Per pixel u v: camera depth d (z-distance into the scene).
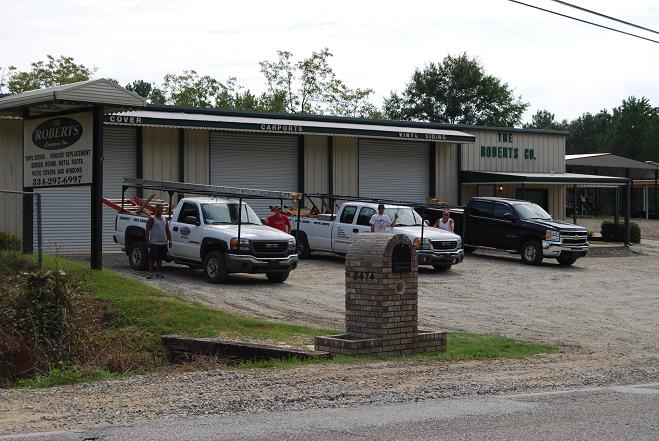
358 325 13.23
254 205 33.31
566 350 14.50
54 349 14.46
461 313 19.39
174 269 24.50
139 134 30.64
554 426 8.02
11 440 7.18
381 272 12.98
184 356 14.79
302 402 9.05
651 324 18.44
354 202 27.97
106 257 27.56
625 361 13.16
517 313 19.62
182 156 31.56
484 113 82.06
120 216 24.39
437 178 38.44
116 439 7.23
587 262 32.16
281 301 19.84
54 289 15.24
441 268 27.83
